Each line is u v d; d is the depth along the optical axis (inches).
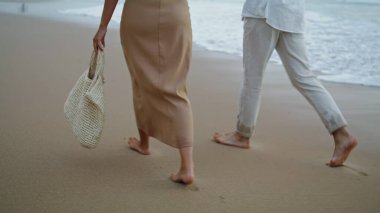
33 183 104.0
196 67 236.8
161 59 104.8
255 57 126.6
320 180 113.6
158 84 104.8
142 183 107.2
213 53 271.4
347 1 439.2
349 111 172.4
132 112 157.8
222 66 239.6
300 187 109.2
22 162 114.4
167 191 103.8
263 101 182.1
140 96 112.4
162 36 103.7
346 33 309.9
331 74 225.8
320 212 97.7
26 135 131.6
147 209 95.3
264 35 123.7
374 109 174.4
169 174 112.7
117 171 113.0
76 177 108.3
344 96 192.1
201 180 110.9
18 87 179.3
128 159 120.6
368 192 107.7
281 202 101.3
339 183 112.1
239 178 112.9
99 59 111.6
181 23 103.1
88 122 111.0
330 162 122.1
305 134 147.3
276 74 226.7
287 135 146.3
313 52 264.5
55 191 100.9
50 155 119.6
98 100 110.0
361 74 225.5
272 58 262.4
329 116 121.8
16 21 358.6
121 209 94.7
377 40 290.5
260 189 107.3
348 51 266.8
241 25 360.8
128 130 141.4
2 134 131.3
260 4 122.0
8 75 197.0
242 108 130.9
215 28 349.7
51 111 152.6
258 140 141.4
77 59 233.3
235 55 266.8
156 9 102.7
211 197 102.1
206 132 145.6
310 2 446.6
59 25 347.9
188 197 101.5
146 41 104.6
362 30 319.0
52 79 193.0
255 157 127.1
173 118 106.0
